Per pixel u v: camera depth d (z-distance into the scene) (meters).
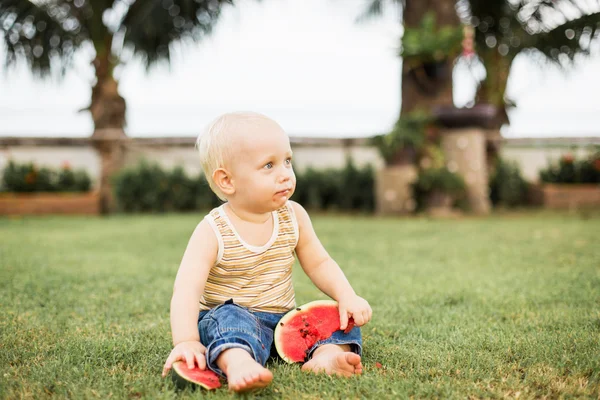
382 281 3.25
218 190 1.72
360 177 10.30
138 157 11.04
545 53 10.42
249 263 1.71
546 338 1.94
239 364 1.43
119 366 1.71
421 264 3.91
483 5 10.45
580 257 4.01
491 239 5.29
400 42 8.66
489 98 10.86
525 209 10.09
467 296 2.78
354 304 1.74
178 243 5.30
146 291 2.98
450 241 5.21
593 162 10.70
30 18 10.04
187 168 11.05
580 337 1.95
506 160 10.77
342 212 10.24
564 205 10.48
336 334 1.72
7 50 10.19
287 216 1.80
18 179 10.26
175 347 1.53
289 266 1.80
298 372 1.59
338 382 1.51
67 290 2.97
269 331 1.71
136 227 7.00
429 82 8.87
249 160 1.64
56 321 2.30
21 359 1.79
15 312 2.45
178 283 1.63
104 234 6.15
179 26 10.34
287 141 1.70
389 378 1.56
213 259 1.69
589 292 2.78
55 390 1.50
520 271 3.49
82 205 10.14
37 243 5.29
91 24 10.16
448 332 2.09
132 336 2.06
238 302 1.73
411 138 8.39
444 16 9.09
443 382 1.51
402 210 8.78
